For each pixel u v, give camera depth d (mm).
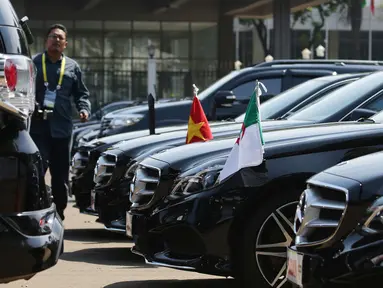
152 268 14641
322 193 8852
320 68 24469
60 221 9773
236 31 101938
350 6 92875
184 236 11508
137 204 12922
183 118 25672
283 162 11219
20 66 9305
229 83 24906
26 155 9281
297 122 14797
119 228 16188
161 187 12422
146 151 16234
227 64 87312
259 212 11219
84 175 18781
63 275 13875
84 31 89688
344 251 8266
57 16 87500
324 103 15328
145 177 12883
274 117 17422
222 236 11211
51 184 19172
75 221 21484
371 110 13500
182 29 91062
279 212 11227
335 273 8289
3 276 9047
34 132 18656
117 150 16547
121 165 16297
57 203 19188
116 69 90688
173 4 83375
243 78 24906
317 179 8977
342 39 108312
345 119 14625
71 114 19125
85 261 15344
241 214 11219
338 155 11227
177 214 11523
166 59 91375
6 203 9148
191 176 11617
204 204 11281
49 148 18891
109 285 12984
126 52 90812
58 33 18844
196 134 14625
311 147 11289
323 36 106188
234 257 11297
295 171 11164
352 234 8289
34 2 84938
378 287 7996
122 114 27562
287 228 11266
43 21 87688
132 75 91000
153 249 12078
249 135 11172
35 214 9242
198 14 88875
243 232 11234
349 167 8945
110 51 90438
